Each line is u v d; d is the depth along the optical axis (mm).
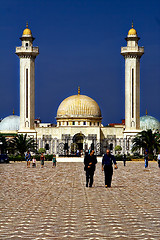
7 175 47312
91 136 128625
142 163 85438
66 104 141375
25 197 26234
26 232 16266
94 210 21078
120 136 131500
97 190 30328
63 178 42688
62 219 18750
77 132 130375
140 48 125812
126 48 125625
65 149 127125
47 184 35406
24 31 125875
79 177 44156
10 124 158750
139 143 98125
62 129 130375
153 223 17844
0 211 20859
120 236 15570
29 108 125500
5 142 102812
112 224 17641
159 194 27625
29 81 125438
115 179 40938
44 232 16250
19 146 100938
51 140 130750
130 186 33281
